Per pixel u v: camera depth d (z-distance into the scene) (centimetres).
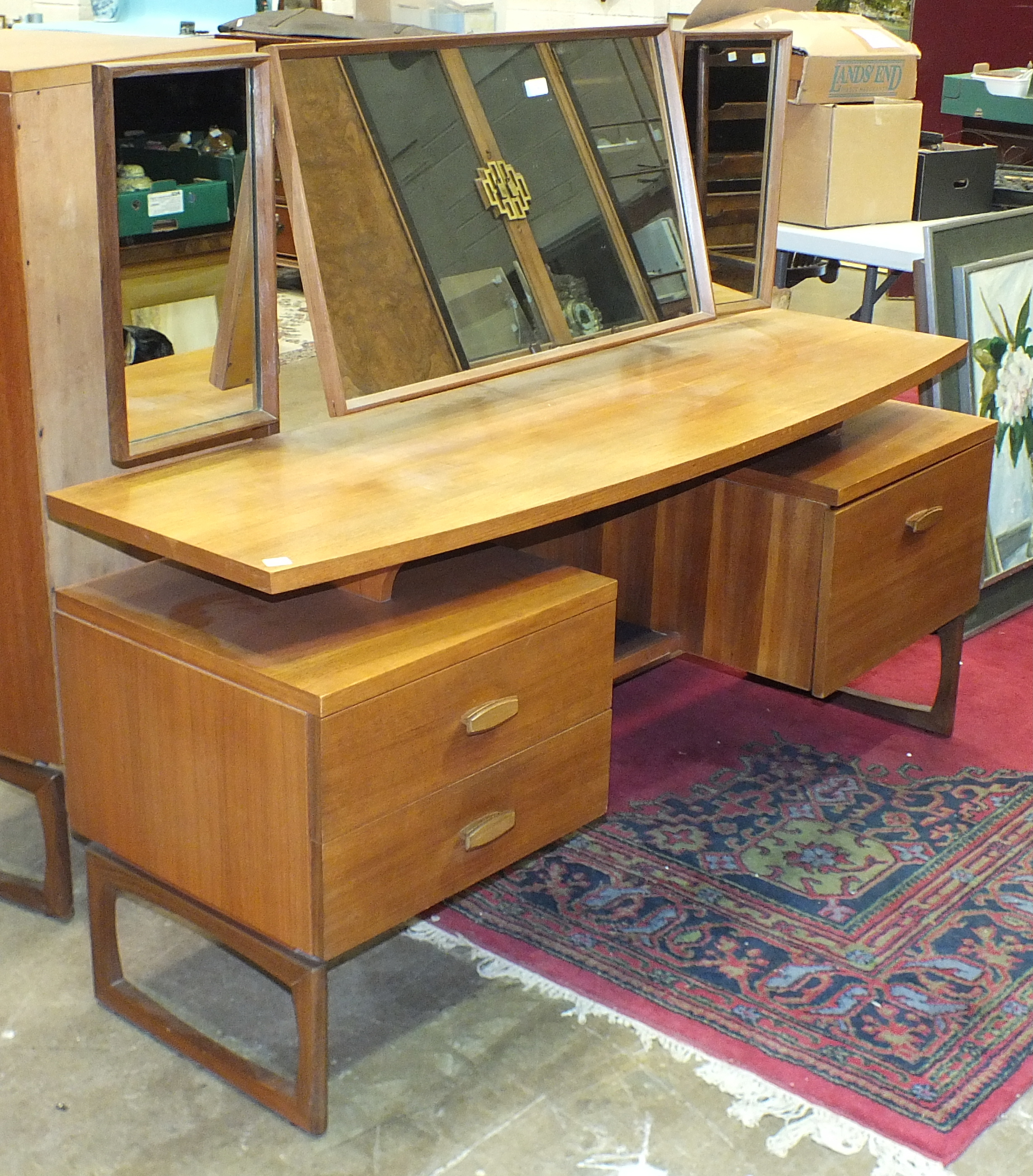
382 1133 166
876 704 267
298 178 171
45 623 179
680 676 283
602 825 230
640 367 218
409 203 186
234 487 165
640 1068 177
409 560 152
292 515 156
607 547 236
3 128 157
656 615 234
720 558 223
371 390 181
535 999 190
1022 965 198
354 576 151
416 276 187
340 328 178
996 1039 183
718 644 228
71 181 165
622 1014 187
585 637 174
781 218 337
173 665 157
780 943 202
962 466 236
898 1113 170
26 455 170
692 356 225
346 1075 176
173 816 165
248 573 142
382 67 183
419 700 154
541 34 202
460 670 158
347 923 155
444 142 190
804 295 579
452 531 152
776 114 236
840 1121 169
